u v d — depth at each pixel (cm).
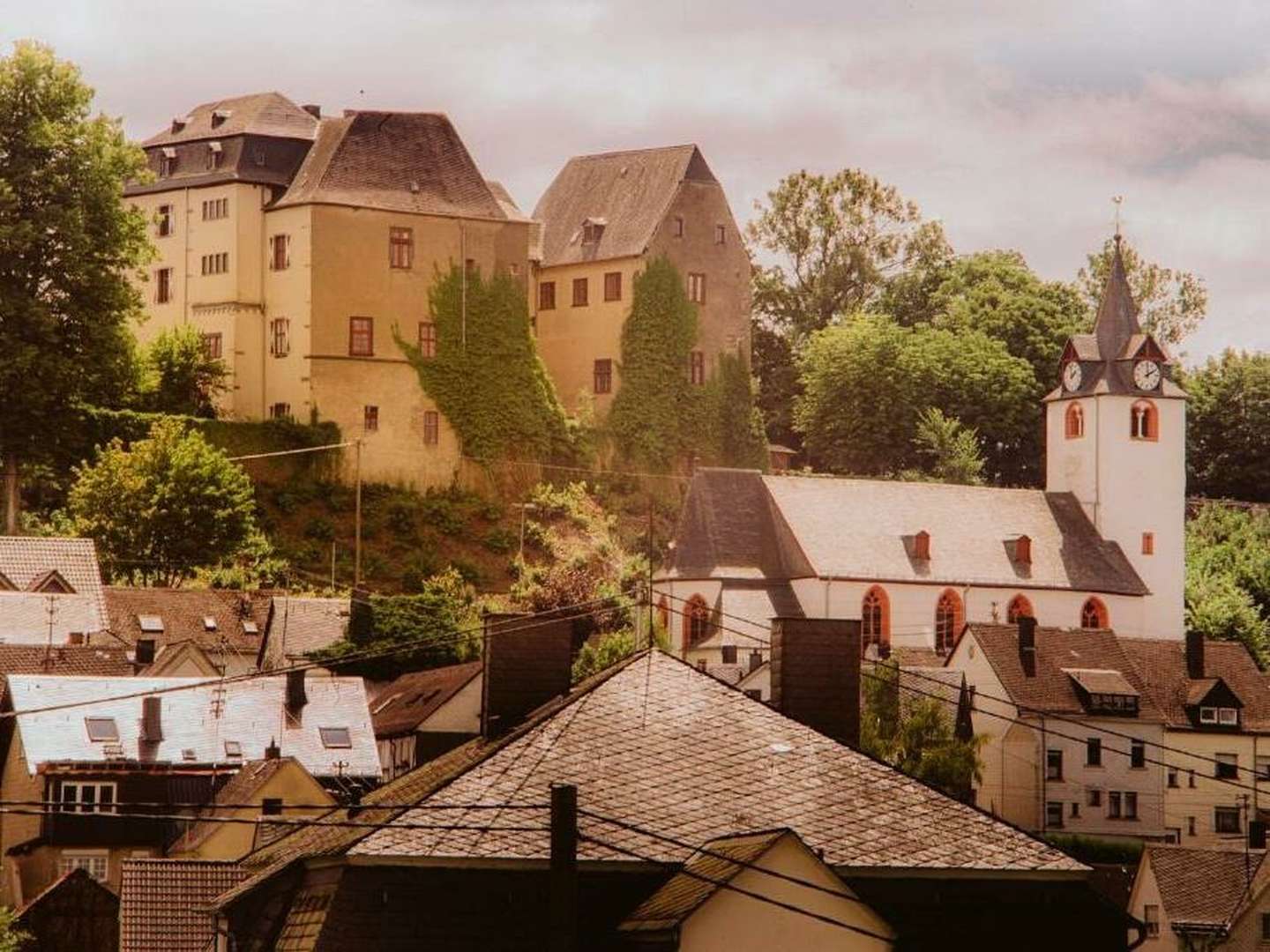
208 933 7219
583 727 5281
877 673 13650
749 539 17738
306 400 18488
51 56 17162
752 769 5225
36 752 10969
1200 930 11188
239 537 17062
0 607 14050
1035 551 18225
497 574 18250
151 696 11294
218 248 18838
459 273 19050
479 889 4828
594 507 19250
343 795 10638
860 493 18138
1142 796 14838
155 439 16988
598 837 4981
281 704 11494
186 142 19075
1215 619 18588
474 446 18900
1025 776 14700
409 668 14700
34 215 16938
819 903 4872
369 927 4781
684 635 17400
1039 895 5072
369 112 19225
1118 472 18550
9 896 10862
